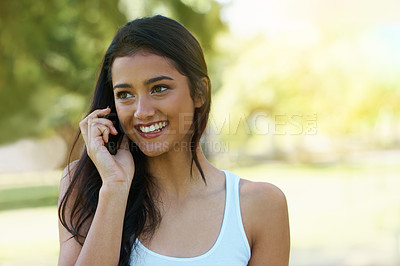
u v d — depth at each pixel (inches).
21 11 402.3
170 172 80.1
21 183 943.7
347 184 788.6
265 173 964.0
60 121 817.5
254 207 79.1
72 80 653.3
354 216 479.8
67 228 77.4
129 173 76.2
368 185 776.9
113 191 73.5
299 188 738.8
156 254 74.2
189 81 76.0
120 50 74.4
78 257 71.5
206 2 523.8
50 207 603.5
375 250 324.5
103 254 70.7
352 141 1062.4
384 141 1056.8
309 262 295.4
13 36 415.5
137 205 77.1
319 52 891.4
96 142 77.0
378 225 422.6
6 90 679.7
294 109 933.8
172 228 77.0
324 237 374.3
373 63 869.8
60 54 605.0
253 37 970.1
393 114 951.0
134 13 409.4
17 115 786.8
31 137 916.0
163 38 74.0
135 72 73.1
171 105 73.9
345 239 364.5
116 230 72.1
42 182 948.6
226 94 978.1
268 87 941.2
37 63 598.5
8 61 492.4
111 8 425.1
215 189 81.1
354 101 900.0
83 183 79.4
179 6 495.5
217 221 77.8
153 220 76.5
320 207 545.3
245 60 974.4
